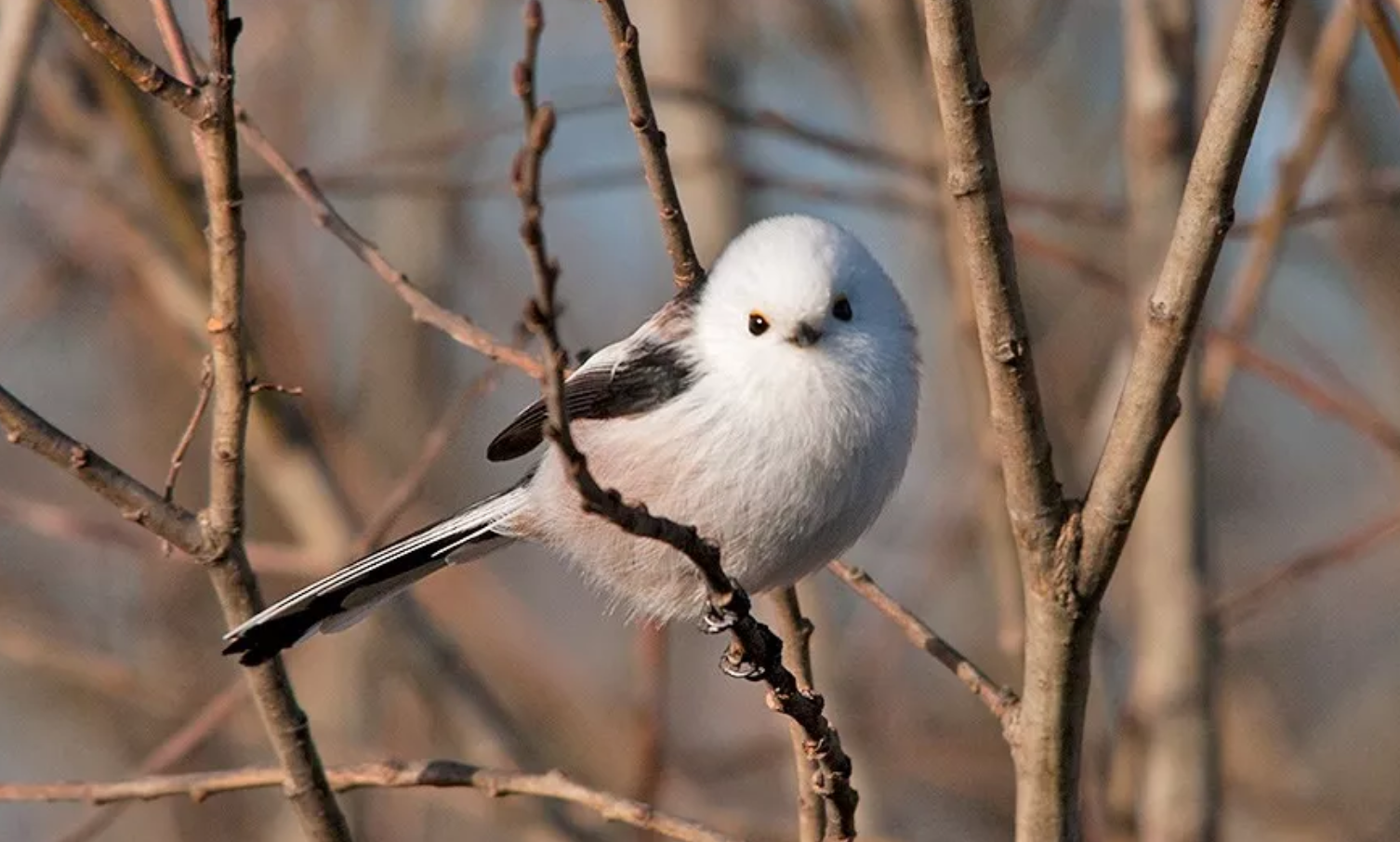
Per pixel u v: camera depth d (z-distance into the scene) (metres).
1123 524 6.69
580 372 8.32
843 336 7.70
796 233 7.87
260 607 7.46
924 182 11.62
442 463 15.06
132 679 13.59
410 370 14.80
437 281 14.77
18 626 14.31
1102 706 11.87
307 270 14.62
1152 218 10.13
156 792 7.91
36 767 15.73
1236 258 14.69
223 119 6.75
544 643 14.95
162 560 14.39
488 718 12.34
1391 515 10.69
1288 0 6.00
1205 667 10.19
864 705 13.32
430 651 12.35
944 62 6.27
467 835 14.45
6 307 14.86
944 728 14.30
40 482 15.85
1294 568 10.31
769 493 7.73
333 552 11.50
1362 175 12.97
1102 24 15.97
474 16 14.90
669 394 7.89
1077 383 14.19
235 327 7.01
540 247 4.94
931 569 13.66
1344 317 16.28
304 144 14.50
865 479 7.80
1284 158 9.97
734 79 13.73
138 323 14.30
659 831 7.50
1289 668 16.09
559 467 8.20
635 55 7.71
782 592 8.21
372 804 13.44
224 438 7.16
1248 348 10.16
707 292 8.00
